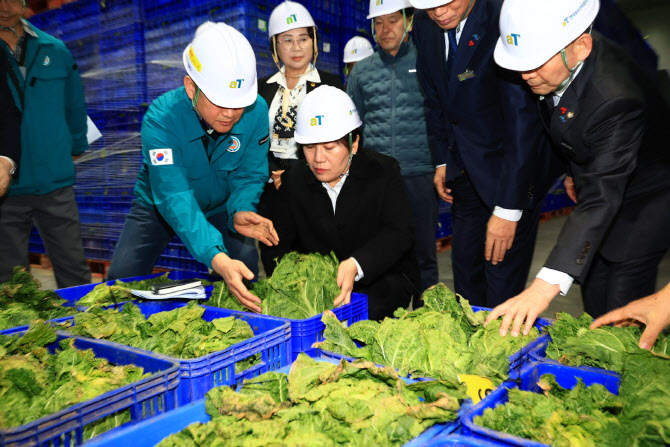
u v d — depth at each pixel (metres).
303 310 1.78
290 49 3.03
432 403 1.05
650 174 1.81
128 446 1.04
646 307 1.41
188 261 4.34
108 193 4.60
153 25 4.11
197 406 1.15
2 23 2.79
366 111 3.75
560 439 1.01
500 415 1.06
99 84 4.45
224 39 1.83
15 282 2.08
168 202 2.03
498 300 2.60
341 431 1.06
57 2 4.73
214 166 2.37
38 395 1.27
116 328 1.65
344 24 4.66
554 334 1.53
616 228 1.86
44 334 1.53
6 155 2.79
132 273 2.56
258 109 2.38
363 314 1.96
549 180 2.45
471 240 2.84
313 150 2.12
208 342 1.54
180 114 2.09
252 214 2.24
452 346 1.39
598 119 1.66
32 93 2.95
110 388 1.27
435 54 2.63
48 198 3.13
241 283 1.77
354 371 1.24
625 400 1.12
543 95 1.86
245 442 1.00
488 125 2.50
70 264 3.27
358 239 2.37
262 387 1.25
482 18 2.35
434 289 1.75
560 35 1.55
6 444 0.93
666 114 1.79
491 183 2.53
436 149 3.04
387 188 2.34
